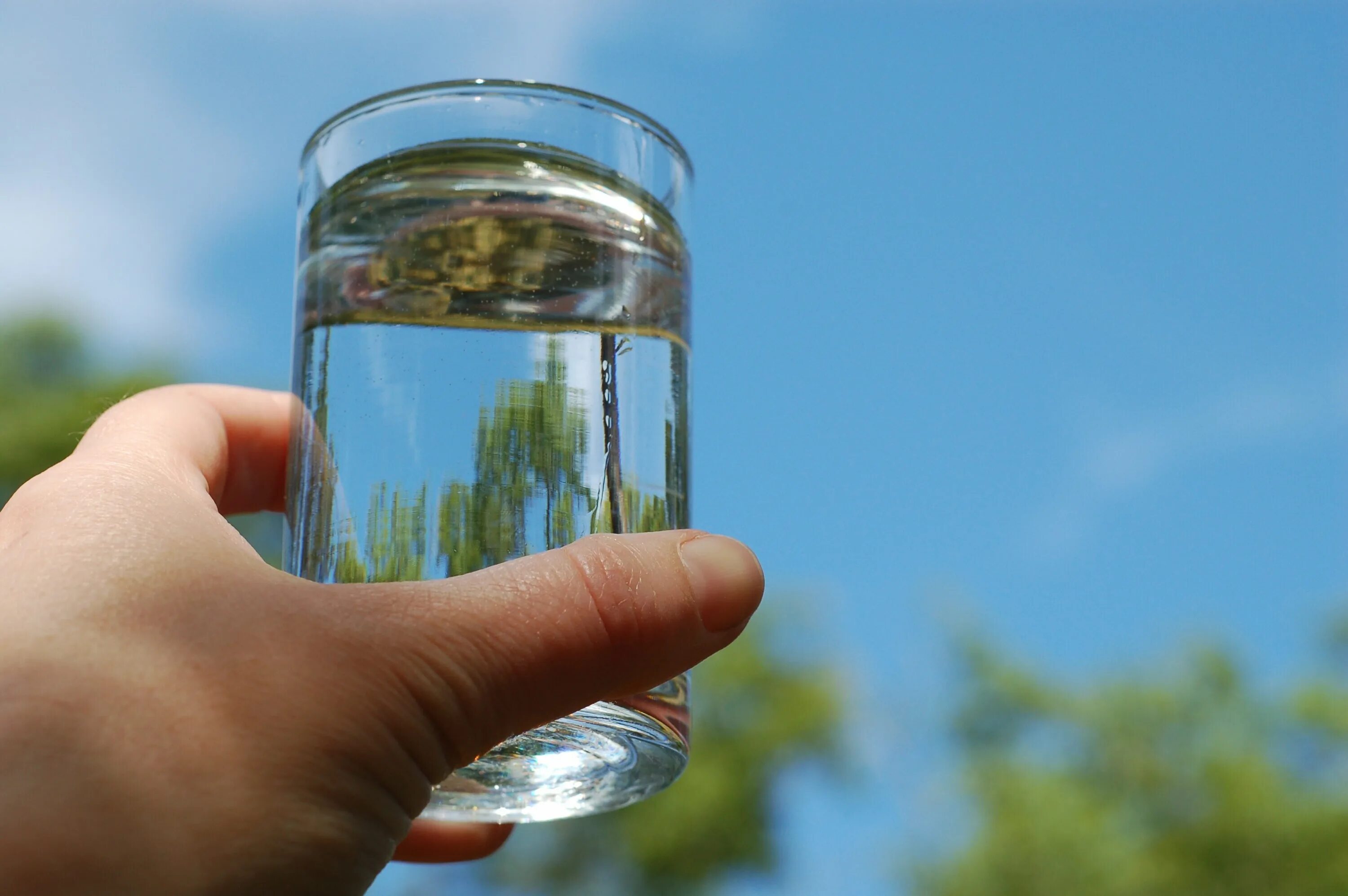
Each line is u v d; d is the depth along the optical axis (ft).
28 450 9.92
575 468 1.35
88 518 1.33
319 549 1.36
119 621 1.28
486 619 1.30
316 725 1.28
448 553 1.33
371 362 1.36
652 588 1.32
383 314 1.36
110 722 1.25
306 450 1.39
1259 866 12.00
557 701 1.32
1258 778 12.36
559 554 1.33
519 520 1.34
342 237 1.38
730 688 11.31
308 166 1.44
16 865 1.22
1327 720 13.05
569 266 1.36
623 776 1.41
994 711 13.48
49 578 1.29
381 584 1.31
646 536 1.35
